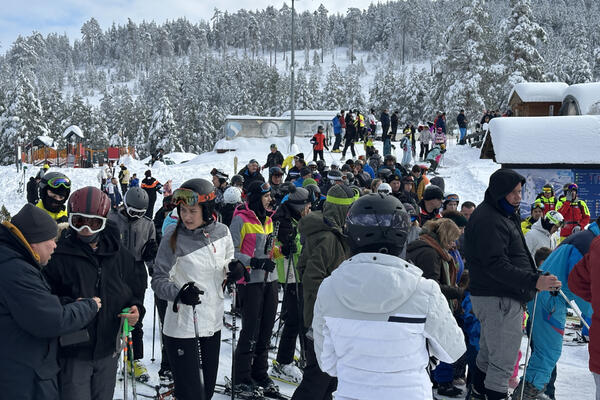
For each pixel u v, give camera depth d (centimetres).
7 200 2389
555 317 456
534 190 1456
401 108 7919
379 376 208
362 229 228
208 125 8269
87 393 318
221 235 410
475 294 425
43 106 7856
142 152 7769
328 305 223
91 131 8031
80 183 2544
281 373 558
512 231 410
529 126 1485
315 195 808
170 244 387
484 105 4094
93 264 323
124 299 338
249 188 543
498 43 4356
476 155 2594
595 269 342
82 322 293
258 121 3203
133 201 507
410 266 220
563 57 8994
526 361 426
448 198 696
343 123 2891
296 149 2848
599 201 1427
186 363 385
